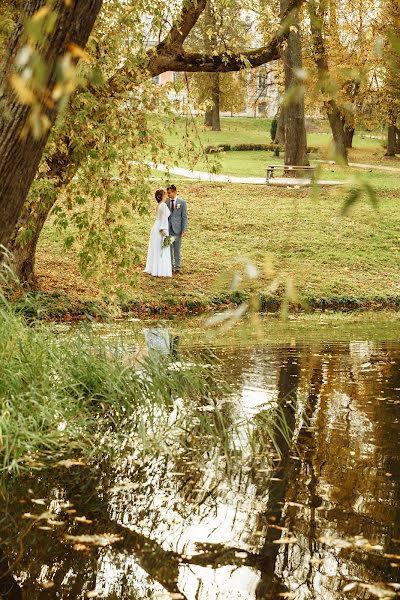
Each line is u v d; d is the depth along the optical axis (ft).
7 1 33.81
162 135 43.50
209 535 15.11
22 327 25.40
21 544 14.60
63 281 61.57
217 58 53.11
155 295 61.93
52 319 51.57
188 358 33.55
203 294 63.52
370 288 70.69
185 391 27.27
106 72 41.91
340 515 16.38
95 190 44.14
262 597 12.18
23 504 16.94
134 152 44.50
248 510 16.66
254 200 97.35
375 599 12.21
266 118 259.19
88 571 13.32
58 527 15.47
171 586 12.64
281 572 13.32
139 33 43.60
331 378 32.48
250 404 27.14
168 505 16.92
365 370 34.53
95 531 15.23
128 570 13.32
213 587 12.67
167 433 23.18
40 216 54.24
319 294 67.21
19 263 54.85
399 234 86.63
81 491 17.88
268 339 44.96
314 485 18.54
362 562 13.82
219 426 24.13
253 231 84.94
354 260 78.59
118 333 45.39
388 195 103.91
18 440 20.76
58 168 45.47
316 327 51.65
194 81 177.78
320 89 5.29
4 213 17.87
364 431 23.93
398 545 14.64
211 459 20.81
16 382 23.15
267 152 171.63
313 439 23.00
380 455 21.25
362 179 5.19
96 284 61.82
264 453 21.45
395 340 45.24
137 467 19.97
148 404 25.34
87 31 14.65
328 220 88.79
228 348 40.70
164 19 46.39
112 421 24.48
